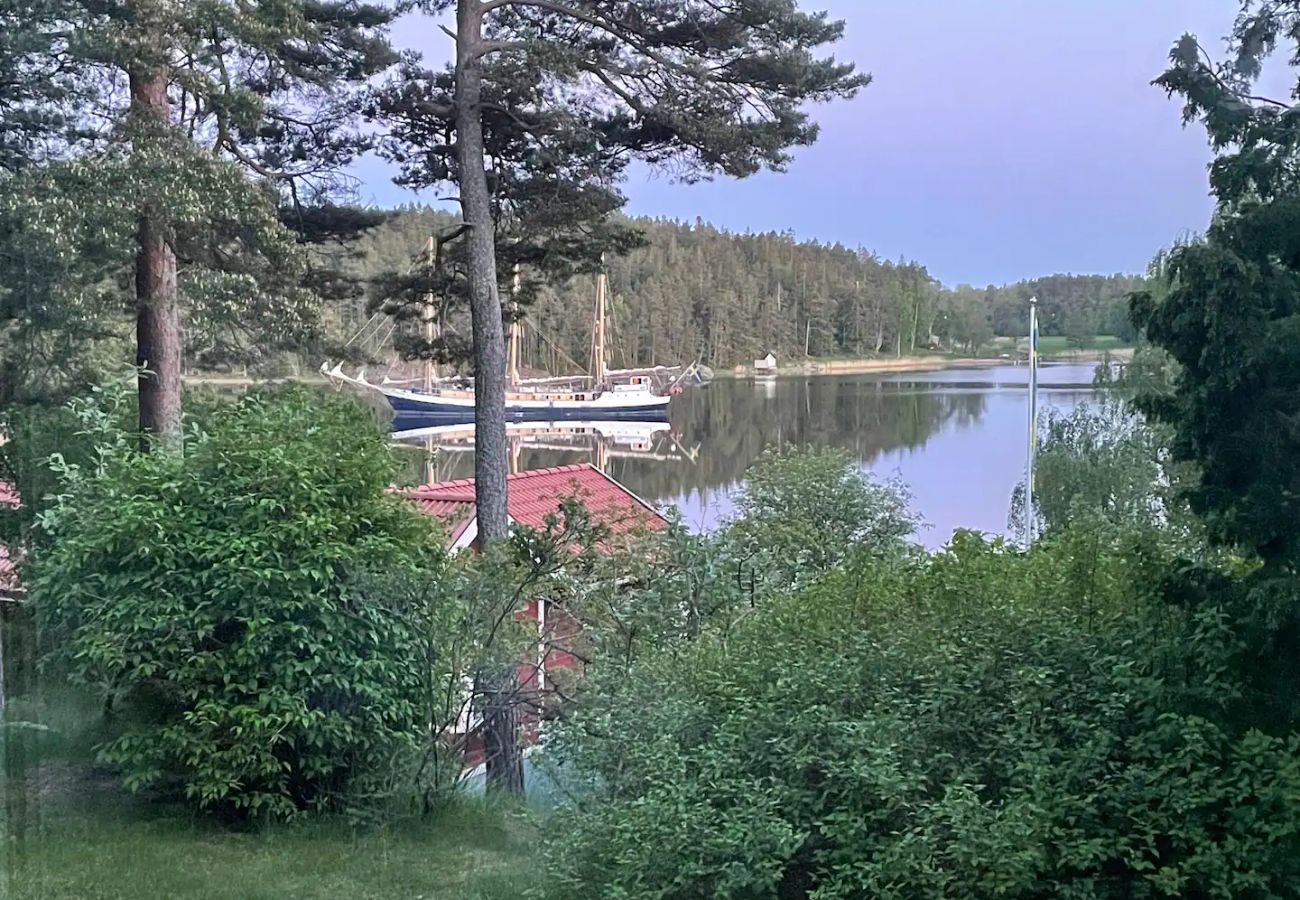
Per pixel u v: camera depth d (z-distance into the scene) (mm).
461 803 7020
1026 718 4570
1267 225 4406
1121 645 4723
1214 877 3982
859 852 4359
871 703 4961
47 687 6414
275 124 11820
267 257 10312
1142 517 5734
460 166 11375
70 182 8367
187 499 7066
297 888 5746
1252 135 4555
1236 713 4328
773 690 5051
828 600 6078
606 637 7223
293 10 10203
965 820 4195
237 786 6711
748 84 11234
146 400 9648
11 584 6602
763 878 4328
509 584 7520
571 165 11406
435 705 7312
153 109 9523
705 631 6977
